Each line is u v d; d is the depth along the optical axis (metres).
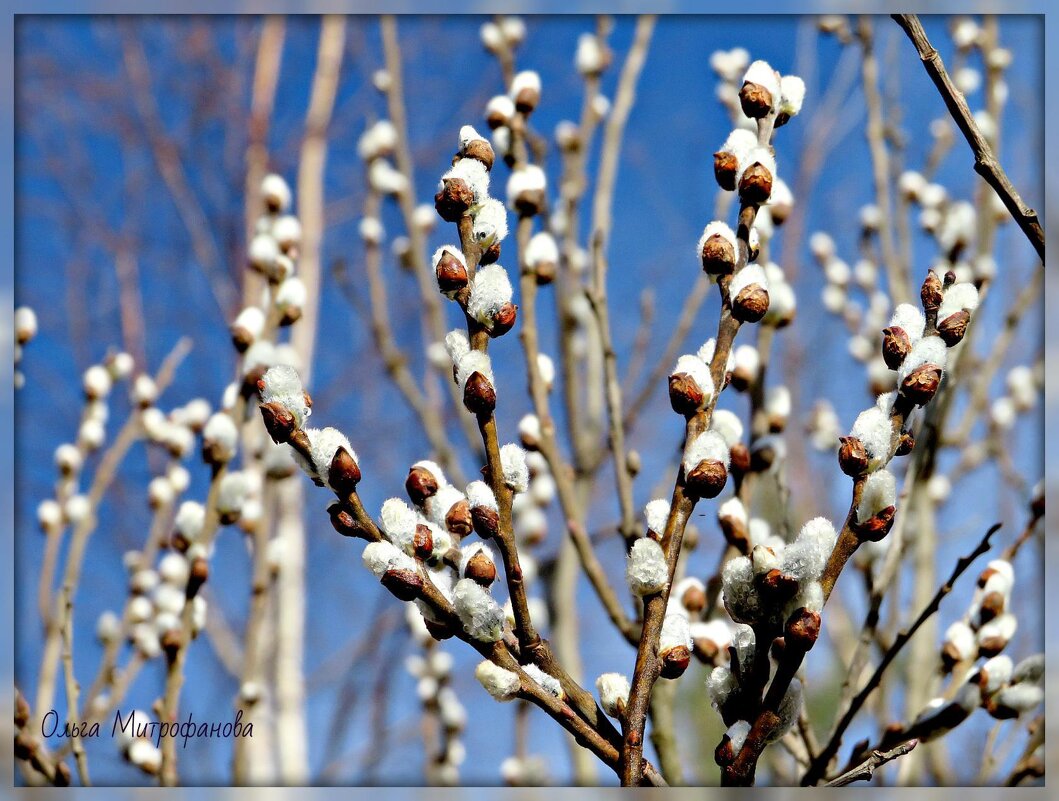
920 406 0.44
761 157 0.47
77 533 0.69
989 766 0.59
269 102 1.92
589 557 0.64
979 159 0.48
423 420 0.95
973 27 1.02
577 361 1.01
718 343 0.46
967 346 0.63
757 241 0.47
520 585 0.45
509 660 0.44
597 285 0.68
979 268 0.92
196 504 0.63
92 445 0.77
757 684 0.44
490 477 0.46
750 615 0.43
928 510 0.76
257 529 0.70
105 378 0.79
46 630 0.71
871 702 0.77
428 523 0.46
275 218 0.68
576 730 0.44
